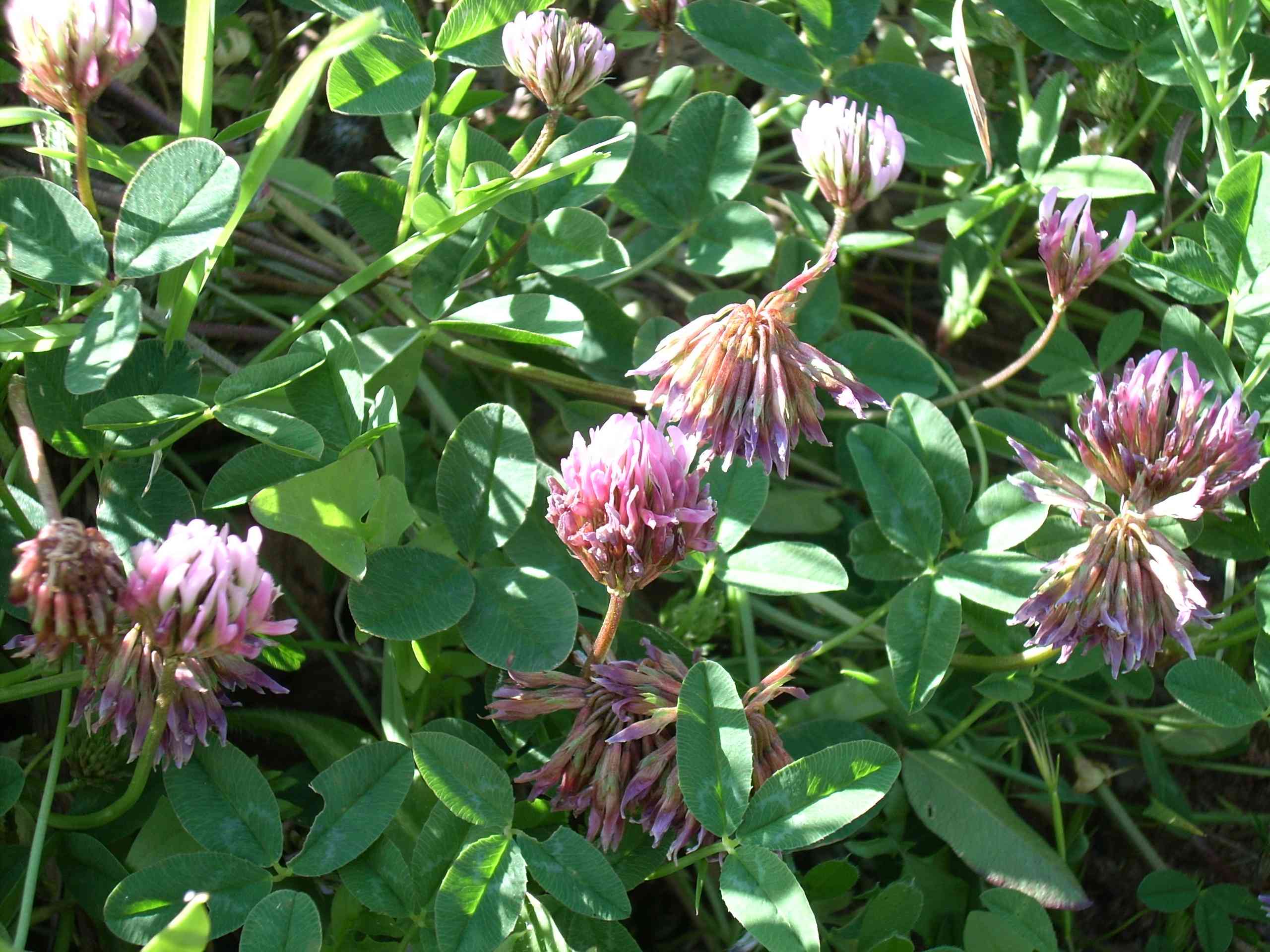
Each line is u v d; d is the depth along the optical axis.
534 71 0.21
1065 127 0.29
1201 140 0.28
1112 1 0.26
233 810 0.18
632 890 0.23
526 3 0.22
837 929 0.21
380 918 0.19
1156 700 0.27
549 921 0.18
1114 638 0.19
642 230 0.27
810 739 0.22
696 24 0.25
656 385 0.20
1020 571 0.21
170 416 0.18
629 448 0.16
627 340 0.24
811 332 0.25
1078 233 0.22
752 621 0.23
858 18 0.26
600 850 0.18
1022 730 0.24
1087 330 0.30
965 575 0.21
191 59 0.19
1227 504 0.22
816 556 0.21
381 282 0.23
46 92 0.18
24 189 0.18
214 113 0.28
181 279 0.20
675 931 0.23
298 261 0.25
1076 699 0.24
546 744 0.20
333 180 0.24
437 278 0.22
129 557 0.19
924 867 0.22
